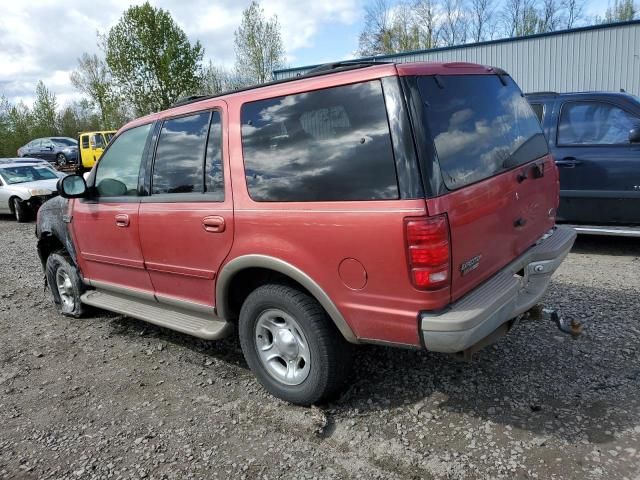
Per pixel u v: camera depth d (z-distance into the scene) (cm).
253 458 291
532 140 366
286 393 334
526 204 338
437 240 253
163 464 292
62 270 534
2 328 538
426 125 263
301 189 297
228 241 334
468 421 307
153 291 416
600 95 637
